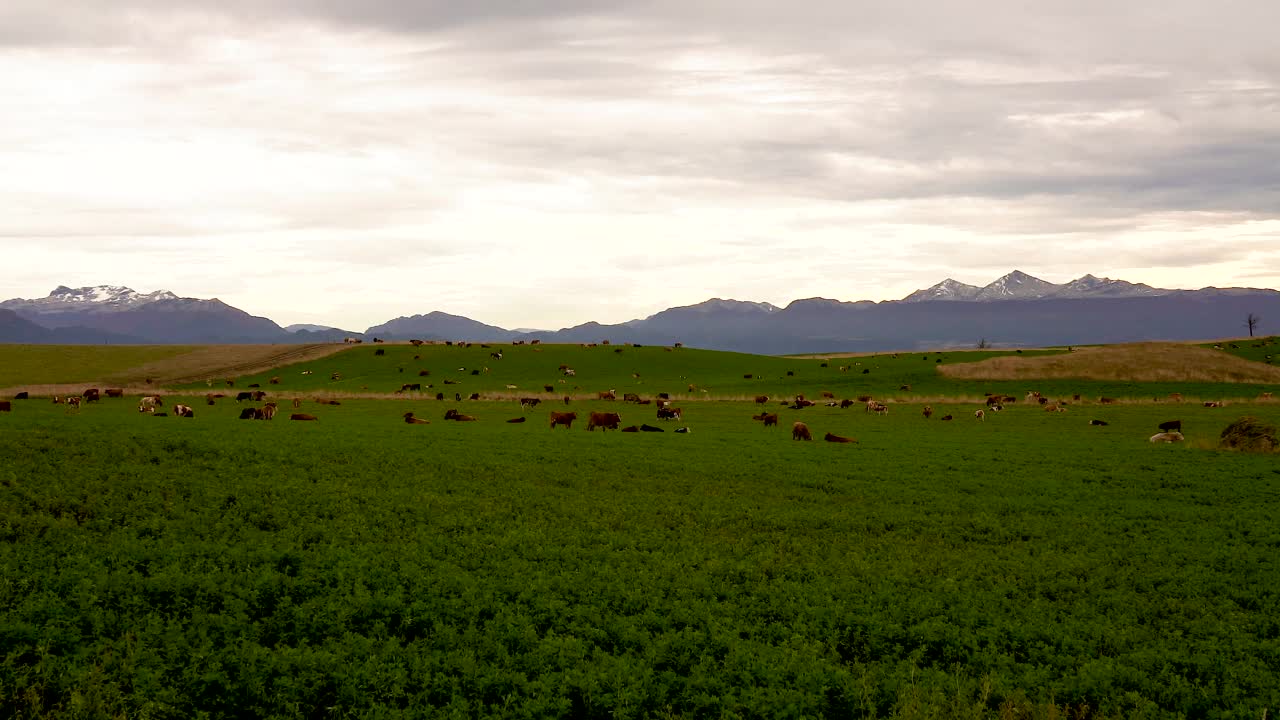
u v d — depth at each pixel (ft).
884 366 447.83
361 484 108.27
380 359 484.33
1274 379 375.86
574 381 416.87
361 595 63.05
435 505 98.02
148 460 114.01
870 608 65.10
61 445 118.73
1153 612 66.08
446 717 45.83
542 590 66.64
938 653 58.18
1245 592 70.38
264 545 76.33
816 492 115.44
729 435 189.78
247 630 56.70
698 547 83.51
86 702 44.24
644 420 240.73
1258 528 94.32
